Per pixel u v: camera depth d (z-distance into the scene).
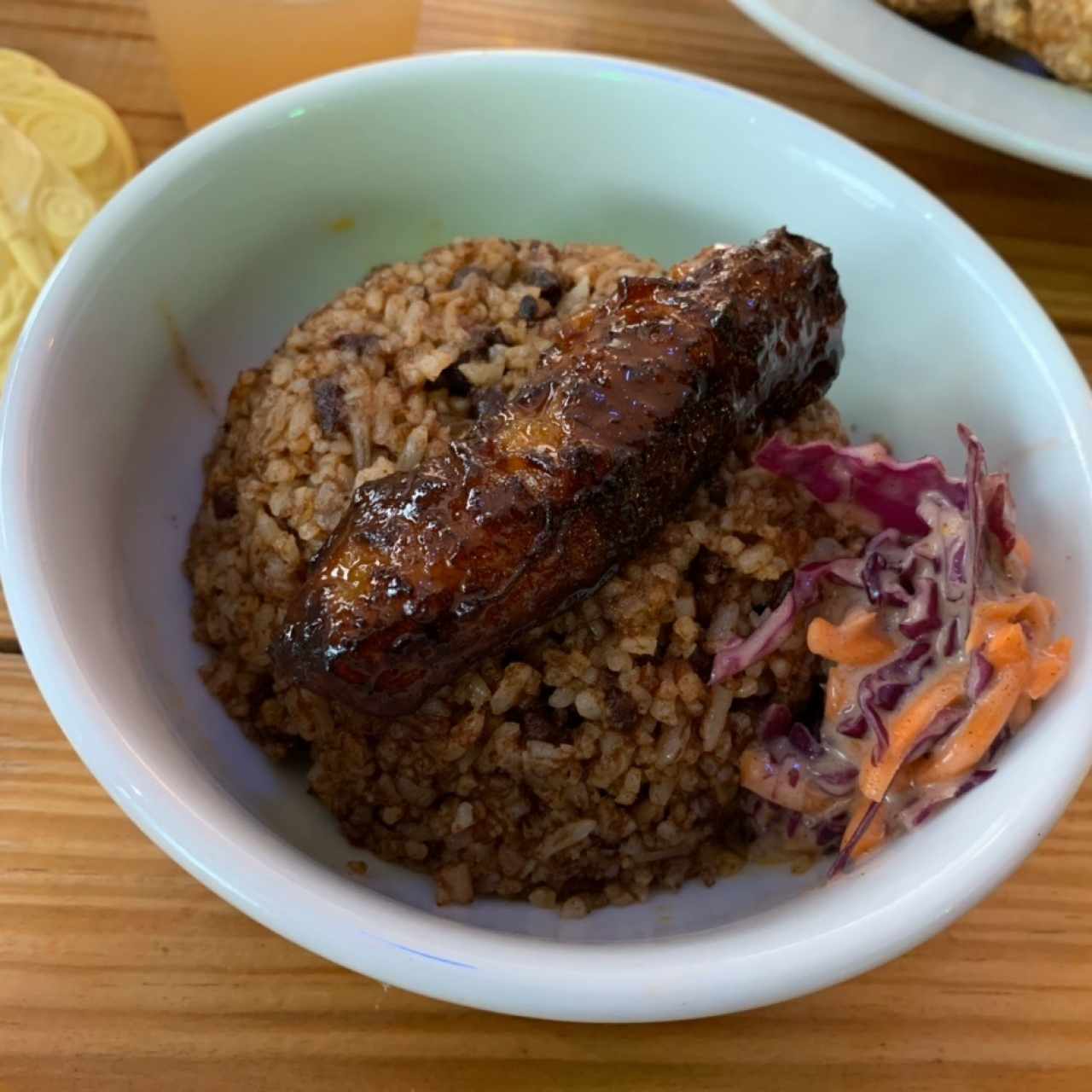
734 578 0.24
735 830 0.24
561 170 0.29
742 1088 0.21
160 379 0.25
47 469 0.20
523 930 0.22
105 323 0.23
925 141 0.35
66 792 0.23
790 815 0.23
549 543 0.20
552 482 0.20
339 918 0.17
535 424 0.20
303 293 0.29
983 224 0.34
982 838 0.19
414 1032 0.21
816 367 0.25
